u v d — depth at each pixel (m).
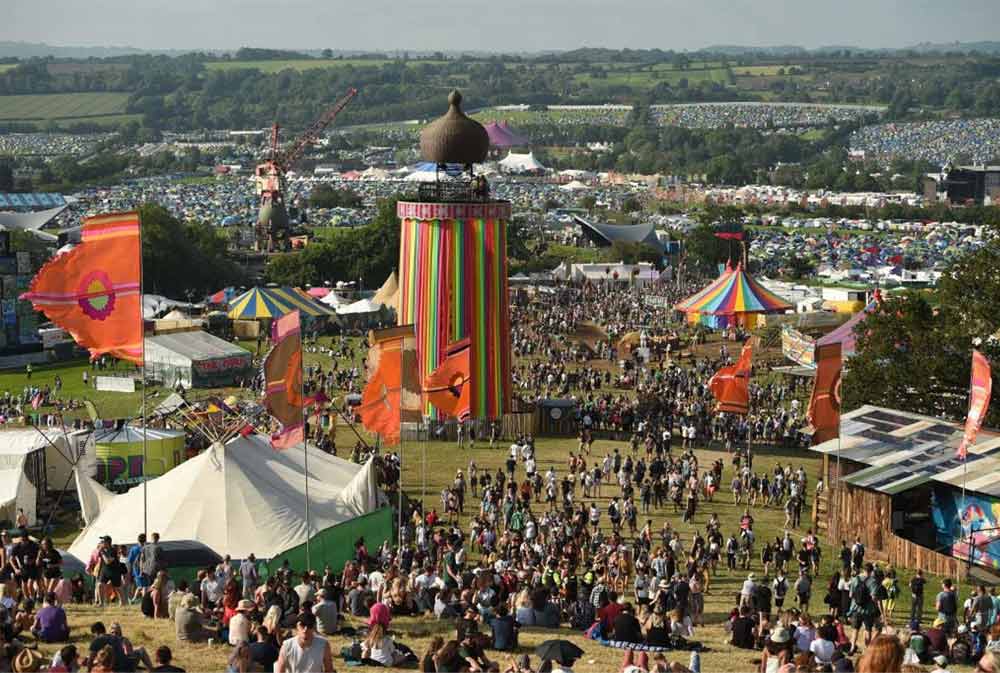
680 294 159.12
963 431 60.72
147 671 26.77
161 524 46.44
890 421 62.81
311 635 23.44
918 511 56.78
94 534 46.19
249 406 74.00
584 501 65.25
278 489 49.72
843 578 45.09
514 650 34.50
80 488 48.97
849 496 57.69
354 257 164.50
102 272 41.97
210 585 37.41
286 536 46.94
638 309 141.88
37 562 39.88
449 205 82.69
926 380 70.50
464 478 68.50
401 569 44.53
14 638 29.14
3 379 103.06
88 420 72.12
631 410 85.00
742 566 54.62
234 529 46.66
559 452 77.56
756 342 122.50
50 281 41.66
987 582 51.75
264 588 35.66
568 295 155.38
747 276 115.62
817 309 138.88
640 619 38.22
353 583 39.88
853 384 72.12
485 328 83.12
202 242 170.38
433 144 86.31
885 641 17.45
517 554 48.03
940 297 73.75
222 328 122.06
